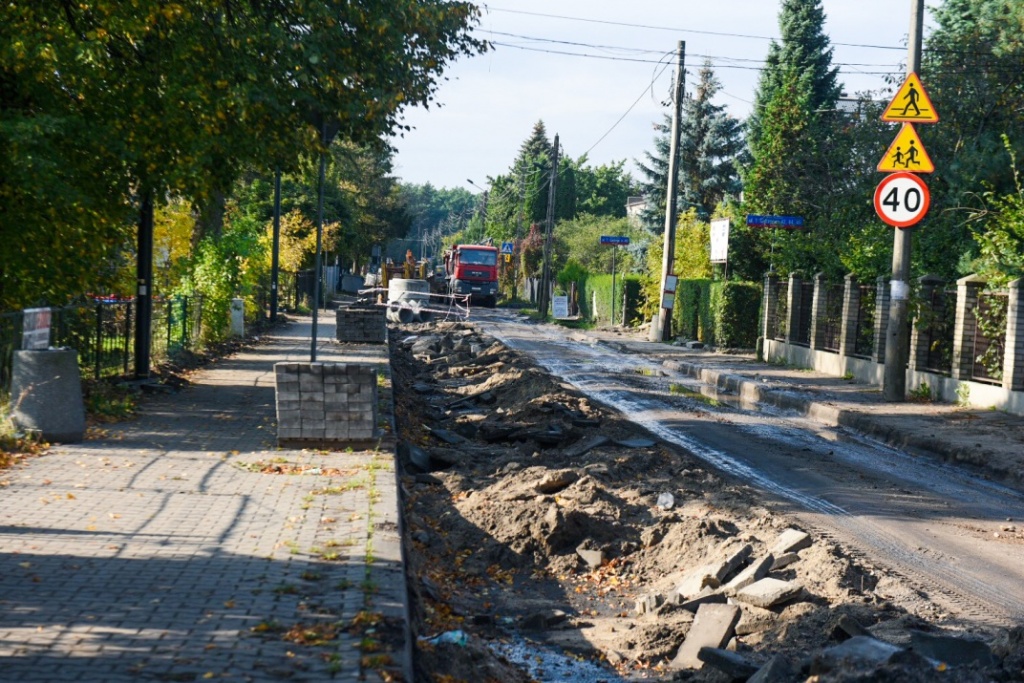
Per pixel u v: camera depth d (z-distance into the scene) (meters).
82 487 9.19
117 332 18.33
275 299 39.72
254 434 12.80
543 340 39.91
